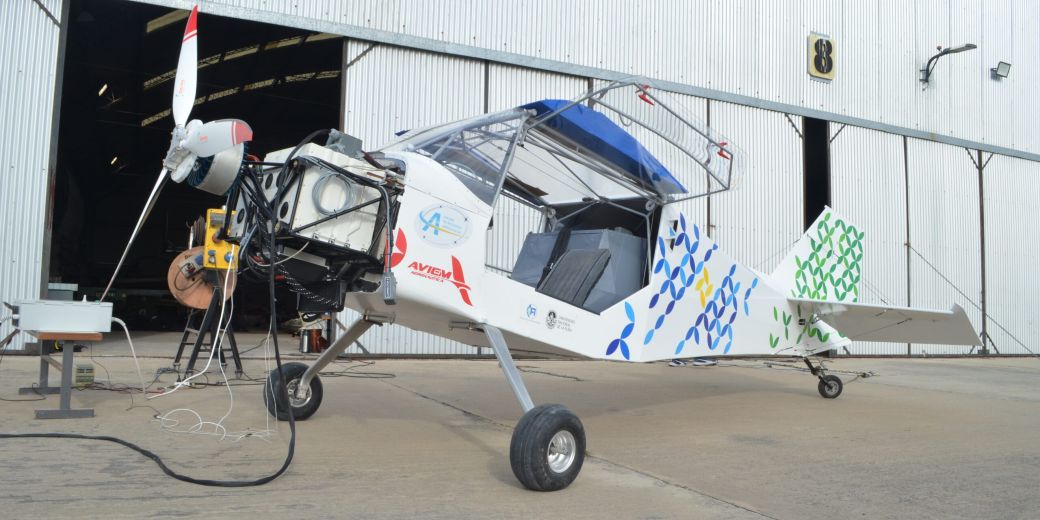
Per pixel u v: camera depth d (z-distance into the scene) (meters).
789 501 2.69
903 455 3.63
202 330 5.62
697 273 4.32
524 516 2.39
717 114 11.19
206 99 17.83
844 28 12.47
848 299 6.16
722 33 11.30
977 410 5.48
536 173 4.32
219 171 2.90
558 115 3.55
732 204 11.20
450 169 3.31
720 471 3.18
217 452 3.15
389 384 6.05
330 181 2.96
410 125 9.09
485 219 3.28
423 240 3.01
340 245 2.96
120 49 13.98
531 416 2.76
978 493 2.88
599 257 3.99
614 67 10.39
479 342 3.81
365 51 8.91
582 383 6.67
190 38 3.26
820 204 14.30
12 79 7.56
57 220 15.09
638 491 2.78
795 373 8.23
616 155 3.87
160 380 5.55
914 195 12.97
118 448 3.15
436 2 9.25
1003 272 13.81
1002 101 14.21
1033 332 14.04
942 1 13.62
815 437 4.11
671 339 4.13
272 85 16.81
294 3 8.47
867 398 6.11
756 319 4.93
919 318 5.16
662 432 4.16
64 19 7.82
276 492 2.55
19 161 7.54
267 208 2.94
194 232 5.75
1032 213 14.40
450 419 4.33
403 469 2.99
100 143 19.86
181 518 2.19
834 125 12.28
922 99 13.23
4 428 3.50
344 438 3.60
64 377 3.85
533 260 4.53
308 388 4.04
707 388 6.51
